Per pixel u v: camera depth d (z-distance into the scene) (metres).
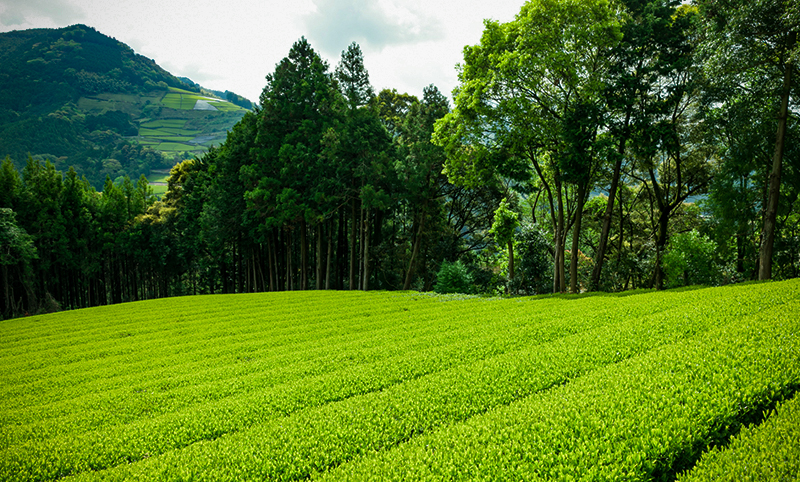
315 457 6.02
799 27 18.58
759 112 21.17
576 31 22.58
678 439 5.00
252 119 46.75
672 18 24.34
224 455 6.32
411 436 6.46
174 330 20.92
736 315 10.69
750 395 5.83
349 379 9.91
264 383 10.77
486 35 25.72
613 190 26.80
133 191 66.44
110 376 13.57
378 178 39.78
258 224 46.94
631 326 11.32
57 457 7.12
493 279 37.78
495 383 8.25
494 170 28.56
